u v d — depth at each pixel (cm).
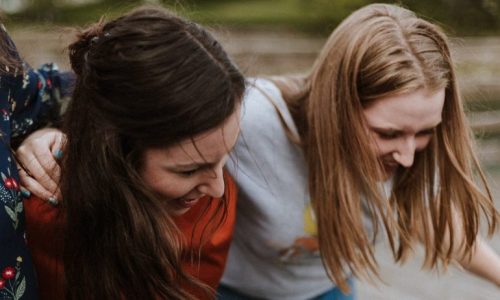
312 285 189
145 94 109
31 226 132
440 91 151
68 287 130
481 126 548
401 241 177
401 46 150
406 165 156
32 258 134
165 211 120
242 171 165
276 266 181
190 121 109
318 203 165
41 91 146
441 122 164
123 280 124
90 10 1173
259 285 185
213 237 151
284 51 1014
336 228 164
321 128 160
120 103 112
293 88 172
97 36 120
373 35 153
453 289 351
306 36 1256
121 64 111
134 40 112
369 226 181
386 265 377
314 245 177
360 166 156
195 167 115
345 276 188
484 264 193
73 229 125
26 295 126
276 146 166
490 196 172
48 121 151
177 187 118
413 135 153
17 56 136
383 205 165
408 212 177
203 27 120
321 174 163
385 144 156
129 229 119
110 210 120
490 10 1109
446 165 167
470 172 169
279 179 167
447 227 182
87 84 116
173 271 127
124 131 113
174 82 109
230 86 114
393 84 148
